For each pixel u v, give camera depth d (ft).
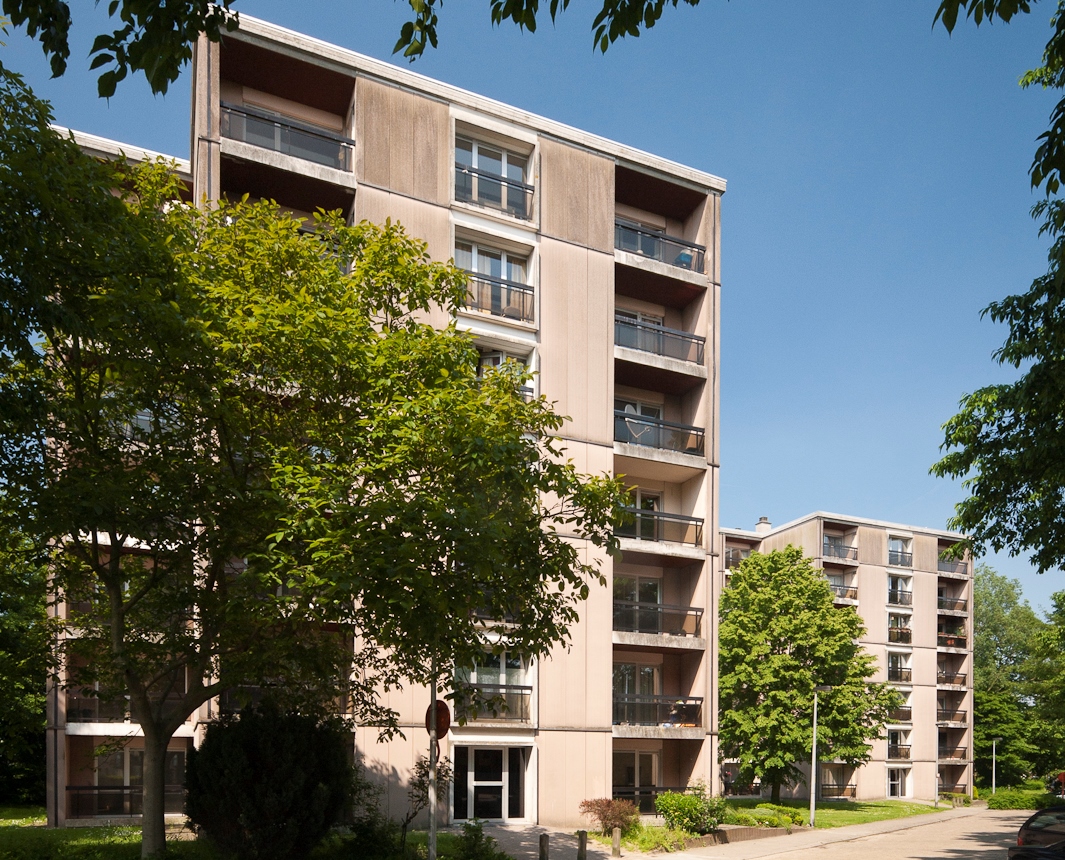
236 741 51.80
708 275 103.09
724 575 185.57
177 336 41.86
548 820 82.58
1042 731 201.16
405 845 59.26
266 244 50.06
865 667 131.13
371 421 45.57
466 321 86.07
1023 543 59.98
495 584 45.60
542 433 50.88
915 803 167.94
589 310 92.94
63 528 43.01
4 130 37.11
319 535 42.45
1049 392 50.67
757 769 122.42
